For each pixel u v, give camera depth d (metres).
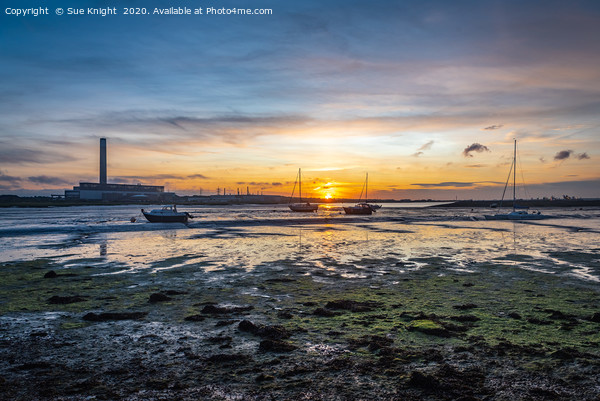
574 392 5.67
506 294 12.41
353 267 17.78
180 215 52.16
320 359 6.89
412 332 8.41
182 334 8.34
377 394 5.59
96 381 6.02
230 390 5.73
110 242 29.42
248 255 21.89
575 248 25.61
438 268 17.53
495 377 6.15
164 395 5.57
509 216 67.56
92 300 11.52
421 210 129.62
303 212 101.38
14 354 7.18
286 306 10.83
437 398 5.47
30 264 18.67
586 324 9.05
